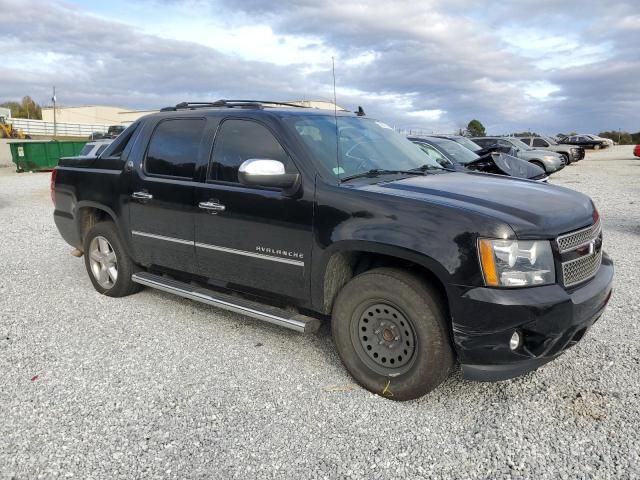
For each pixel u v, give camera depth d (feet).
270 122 12.94
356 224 10.94
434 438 9.72
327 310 12.07
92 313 16.24
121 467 8.97
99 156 17.34
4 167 96.32
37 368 12.58
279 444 9.61
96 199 17.01
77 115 275.80
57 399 11.15
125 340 14.20
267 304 13.47
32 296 17.90
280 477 8.73
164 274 16.08
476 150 41.45
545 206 10.66
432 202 10.39
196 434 9.91
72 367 12.63
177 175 14.57
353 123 14.73
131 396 11.28
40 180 68.18
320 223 11.50
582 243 10.59
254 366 12.65
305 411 10.69
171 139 15.03
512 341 9.66
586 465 8.87
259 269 12.85
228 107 14.34
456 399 11.05
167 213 14.70
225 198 13.17
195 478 8.70
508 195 11.16
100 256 17.67
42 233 29.76
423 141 31.65
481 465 8.96
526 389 11.36
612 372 11.98
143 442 9.65
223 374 12.25
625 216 33.55
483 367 9.91
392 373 10.94
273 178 11.69
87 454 9.30
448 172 14.20
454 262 9.77
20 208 41.04
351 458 9.20
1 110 198.49
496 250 9.54
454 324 9.92
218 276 13.94
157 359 13.05
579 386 11.43
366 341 11.29
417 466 8.97
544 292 9.62
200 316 15.96
